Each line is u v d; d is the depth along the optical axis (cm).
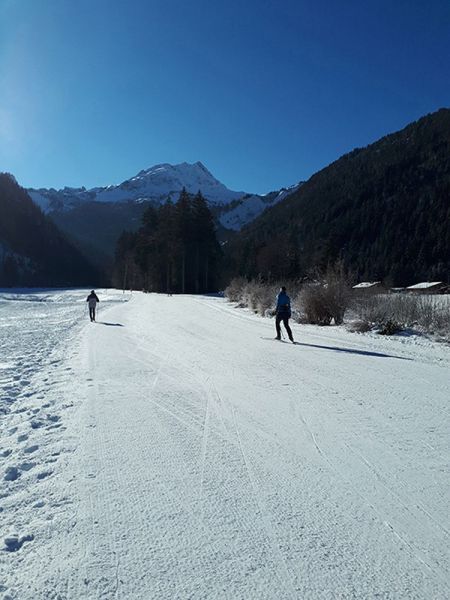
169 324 1933
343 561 286
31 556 292
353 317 1825
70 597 254
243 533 319
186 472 423
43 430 552
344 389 742
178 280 7094
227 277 8219
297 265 6806
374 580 268
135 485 396
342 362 984
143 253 8138
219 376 852
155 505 359
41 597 254
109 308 3334
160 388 766
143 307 3241
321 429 546
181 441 509
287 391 732
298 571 276
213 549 299
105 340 1448
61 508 355
